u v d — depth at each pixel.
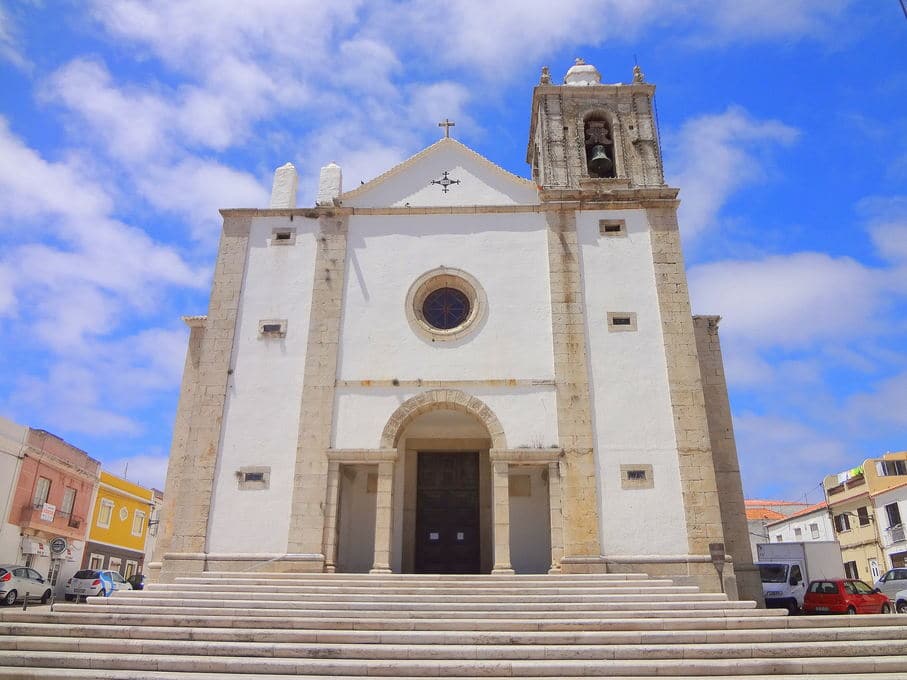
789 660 10.41
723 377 20.98
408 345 19.78
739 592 18.83
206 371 19.59
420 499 20.97
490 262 20.61
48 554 34.75
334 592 14.46
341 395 19.30
